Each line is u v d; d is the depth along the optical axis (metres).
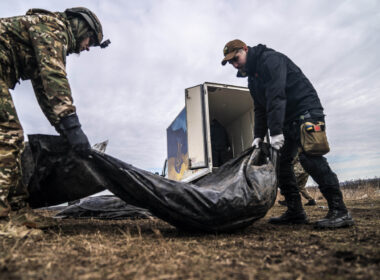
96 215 4.16
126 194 2.31
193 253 1.62
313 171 2.60
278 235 2.20
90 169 2.33
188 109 5.81
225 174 2.66
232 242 1.93
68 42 2.52
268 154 2.72
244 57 2.97
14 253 1.58
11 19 2.25
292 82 2.73
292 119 2.73
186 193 2.17
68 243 1.90
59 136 2.35
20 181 2.32
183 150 6.48
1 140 2.09
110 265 1.37
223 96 6.25
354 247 1.66
